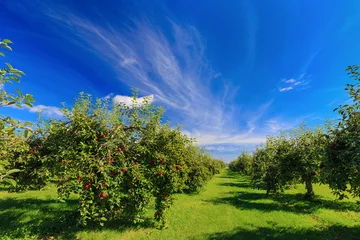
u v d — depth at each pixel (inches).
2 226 291.9
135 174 249.6
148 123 290.8
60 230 283.3
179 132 309.1
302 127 473.4
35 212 350.0
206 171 722.2
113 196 230.1
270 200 499.2
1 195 489.4
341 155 203.6
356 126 203.8
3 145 109.2
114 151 249.6
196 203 474.0
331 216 348.5
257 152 722.8
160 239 256.5
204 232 281.9
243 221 330.3
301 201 469.7
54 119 253.1
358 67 186.5
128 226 297.7
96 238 254.1
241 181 1035.3
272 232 279.3
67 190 208.4
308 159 421.1
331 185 215.0
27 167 328.5
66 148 246.4
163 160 281.1
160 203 295.7
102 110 266.5
